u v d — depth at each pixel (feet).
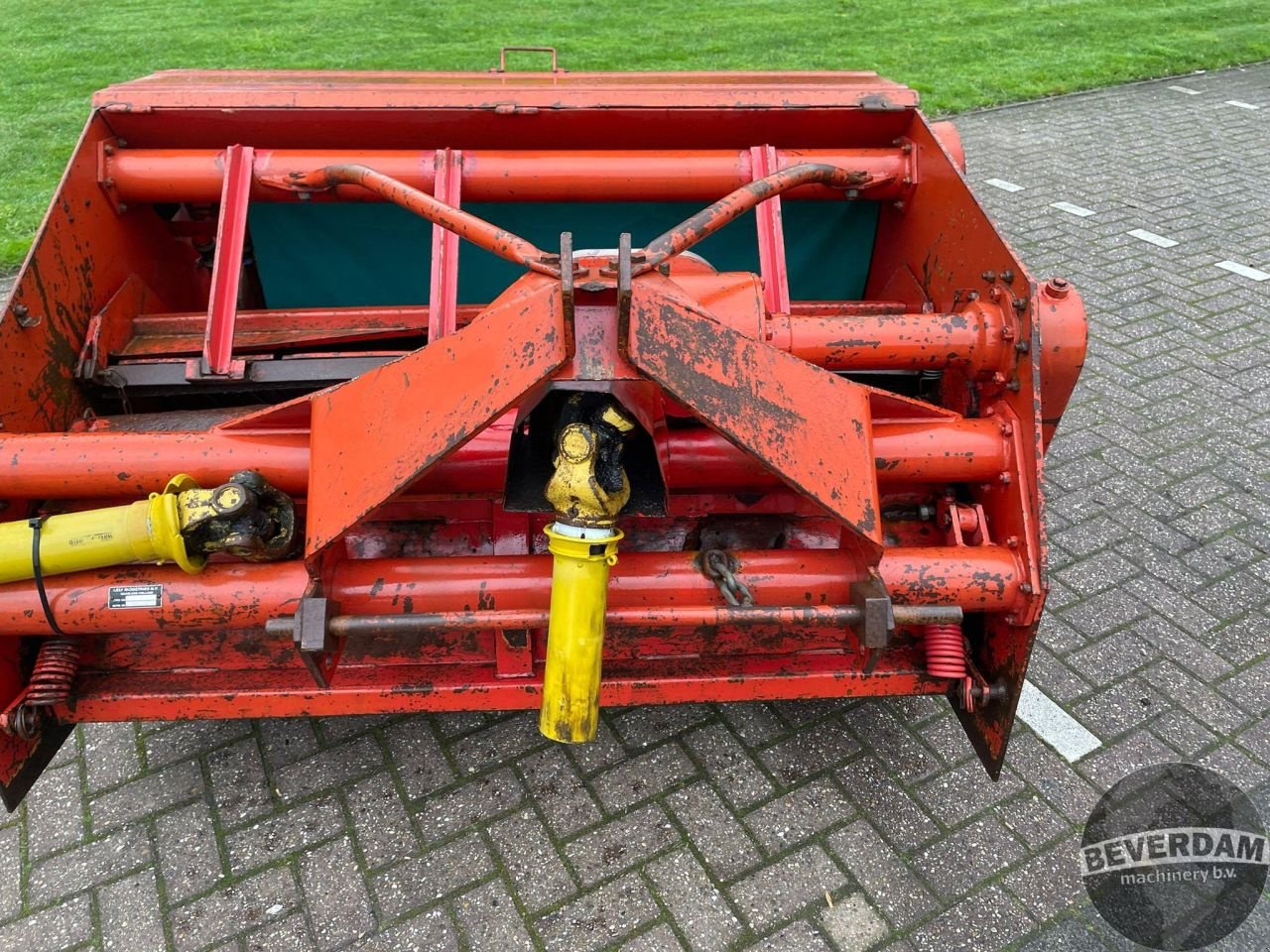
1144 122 26.89
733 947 7.16
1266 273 18.10
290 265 11.09
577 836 7.96
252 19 36.50
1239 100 28.71
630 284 4.64
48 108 26.58
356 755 8.67
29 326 7.52
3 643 6.84
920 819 8.12
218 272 8.78
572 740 5.68
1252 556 11.11
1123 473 12.53
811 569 6.71
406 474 5.26
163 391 8.68
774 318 7.49
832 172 8.43
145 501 6.27
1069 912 7.40
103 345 8.70
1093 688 9.40
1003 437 7.19
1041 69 31.17
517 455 6.61
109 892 7.48
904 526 7.97
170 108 9.05
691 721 9.04
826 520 7.92
